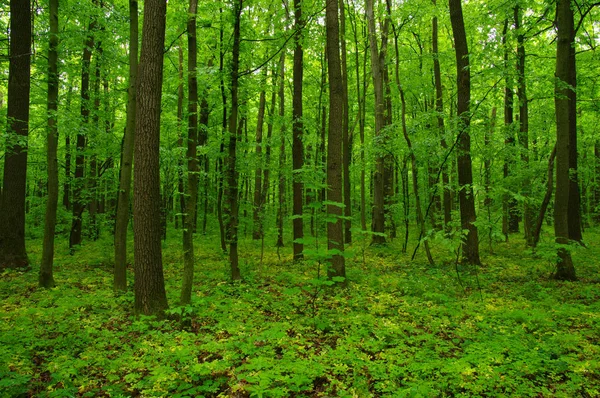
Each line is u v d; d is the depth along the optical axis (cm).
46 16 1163
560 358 464
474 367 446
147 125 636
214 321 641
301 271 1089
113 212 1631
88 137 1257
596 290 810
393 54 1931
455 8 1120
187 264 662
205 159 1770
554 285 879
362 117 2020
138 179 639
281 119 1505
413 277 968
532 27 1209
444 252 1424
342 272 887
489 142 1197
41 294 783
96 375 452
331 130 890
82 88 1374
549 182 1291
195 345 516
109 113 1408
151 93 636
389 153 1384
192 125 783
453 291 830
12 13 983
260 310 698
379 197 1692
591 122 1919
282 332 520
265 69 1398
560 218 950
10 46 995
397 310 694
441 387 404
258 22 1227
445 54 1546
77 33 1031
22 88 998
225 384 429
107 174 1504
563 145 948
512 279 962
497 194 1137
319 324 603
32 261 1161
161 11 643
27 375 418
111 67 1305
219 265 1196
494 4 1286
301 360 461
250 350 495
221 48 1045
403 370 438
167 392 401
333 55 888
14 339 526
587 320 603
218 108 1400
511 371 430
